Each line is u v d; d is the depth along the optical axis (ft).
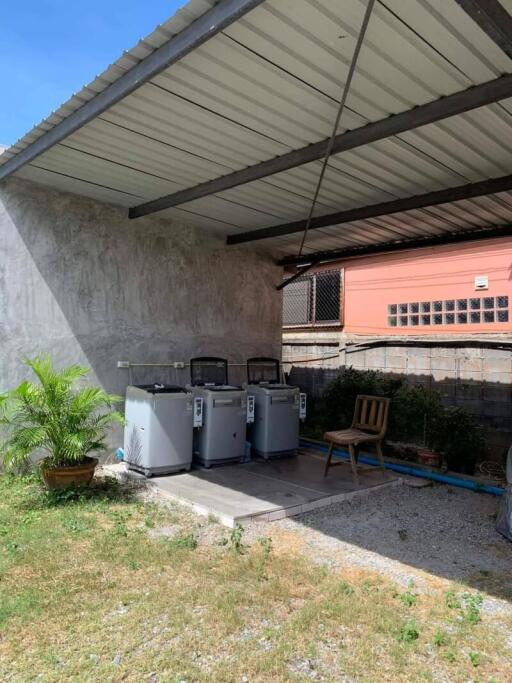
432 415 18.93
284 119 11.11
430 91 9.74
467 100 9.62
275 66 9.14
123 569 9.81
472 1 6.55
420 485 16.51
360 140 11.35
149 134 12.11
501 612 8.77
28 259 16.03
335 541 11.84
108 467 17.31
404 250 21.09
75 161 14.03
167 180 15.30
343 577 9.95
